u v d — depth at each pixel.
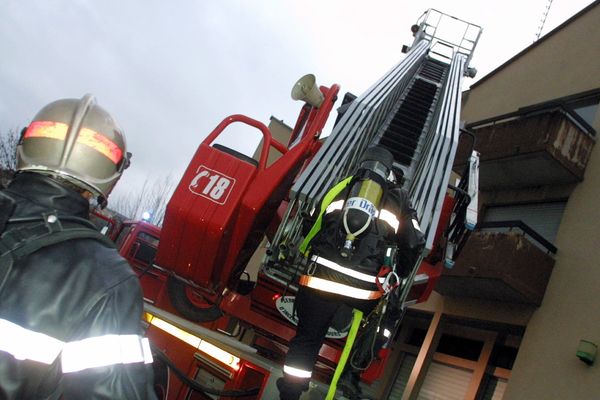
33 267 1.35
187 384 3.45
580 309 8.09
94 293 1.37
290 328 4.56
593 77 10.66
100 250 1.46
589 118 10.29
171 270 4.69
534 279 8.66
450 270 9.28
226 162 4.40
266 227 5.07
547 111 9.52
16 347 1.28
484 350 9.59
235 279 5.16
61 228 1.42
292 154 4.56
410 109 9.32
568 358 7.82
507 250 8.56
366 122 5.69
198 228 4.25
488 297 9.49
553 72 11.89
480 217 11.66
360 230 2.86
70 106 1.62
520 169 10.22
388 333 3.53
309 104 5.32
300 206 4.16
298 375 2.97
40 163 1.52
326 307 3.00
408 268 3.21
